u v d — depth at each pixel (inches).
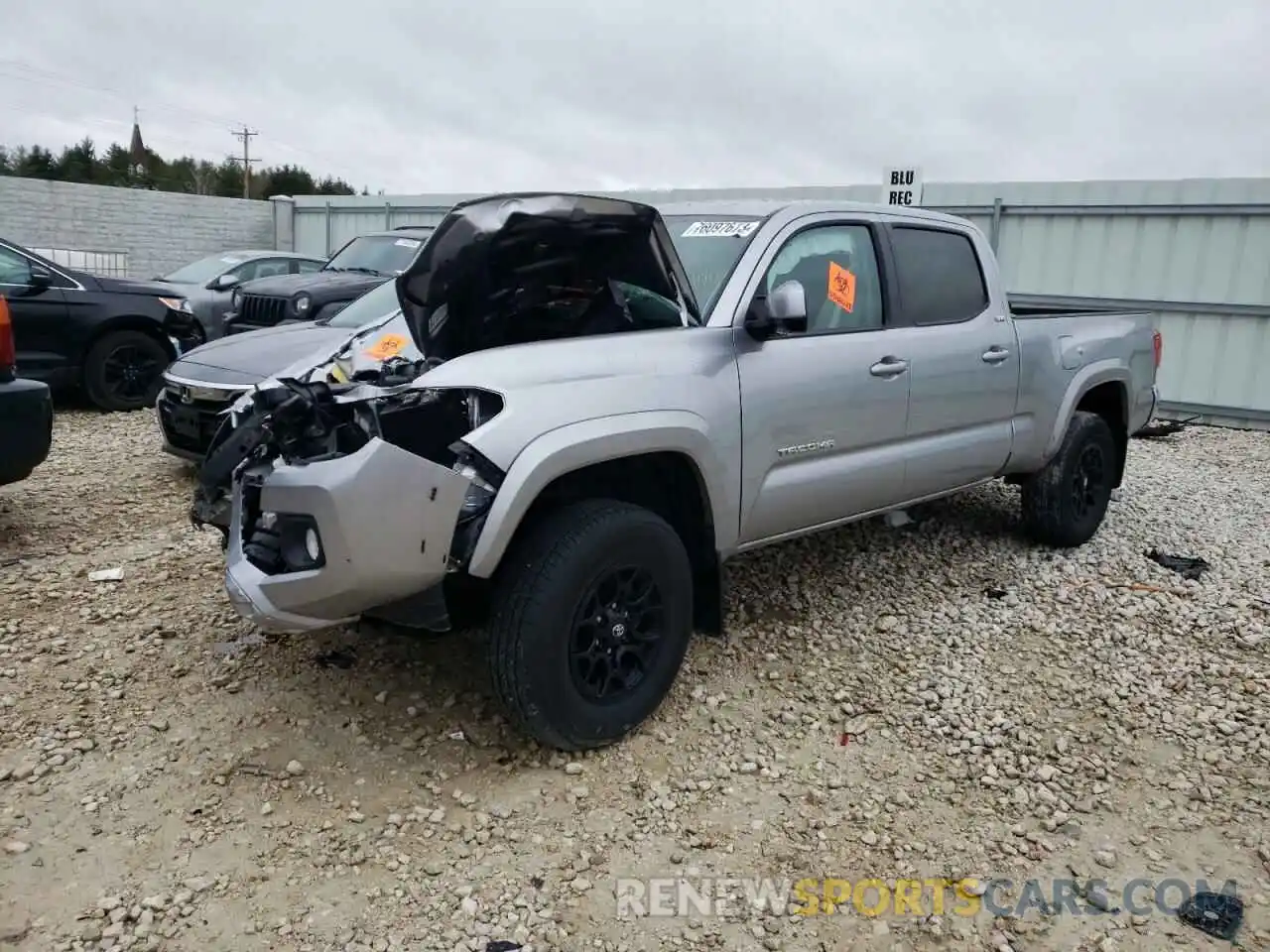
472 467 120.0
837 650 171.6
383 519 112.3
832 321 167.6
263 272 517.3
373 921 104.0
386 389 128.2
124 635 168.4
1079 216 452.8
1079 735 145.3
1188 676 163.6
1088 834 122.4
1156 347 246.4
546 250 137.4
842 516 172.2
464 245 135.9
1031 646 175.0
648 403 133.1
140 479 265.4
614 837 119.1
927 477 184.7
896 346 173.6
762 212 166.9
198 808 121.6
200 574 195.9
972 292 196.9
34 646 163.5
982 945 103.4
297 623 120.1
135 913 103.7
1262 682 161.9
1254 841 121.3
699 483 141.8
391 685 152.9
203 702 146.9
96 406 362.0
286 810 122.0
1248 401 426.3
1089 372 218.4
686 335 143.9
